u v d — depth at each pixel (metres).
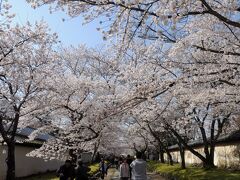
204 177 18.38
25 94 14.93
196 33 10.12
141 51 11.59
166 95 14.17
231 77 10.16
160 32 7.29
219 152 27.47
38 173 28.50
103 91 18.64
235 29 10.58
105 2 6.71
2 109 14.79
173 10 5.95
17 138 23.06
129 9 6.71
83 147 19.73
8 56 13.43
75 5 7.07
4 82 14.23
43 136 35.19
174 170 27.64
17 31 13.87
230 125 27.25
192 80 9.82
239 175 17.25
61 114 19.61
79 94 18.03
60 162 37.41
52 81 15.67
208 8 6.43
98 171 27.97
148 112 15.23
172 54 10.28
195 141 34.47
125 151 65.44
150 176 31.08
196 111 20.48
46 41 14.56
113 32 6.79
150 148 56.62
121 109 9.22
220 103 13.55
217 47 10.52
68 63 25.00
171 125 20.56
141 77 11.77
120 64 15.99
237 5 7.14
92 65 23.48
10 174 13.72
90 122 16.12
